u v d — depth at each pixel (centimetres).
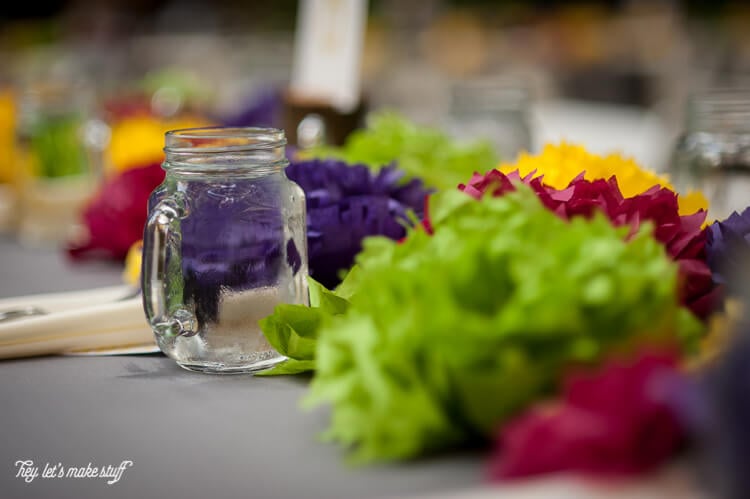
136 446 74
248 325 82
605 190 79
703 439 63
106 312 90
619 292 68
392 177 94
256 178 83
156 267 82
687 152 100
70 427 77
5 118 163
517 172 81
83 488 71
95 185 144
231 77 264
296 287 84
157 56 302
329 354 72
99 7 362
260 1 346
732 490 62
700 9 272
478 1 333
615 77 289
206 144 82
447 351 68
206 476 71
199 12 355
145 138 141
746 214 79
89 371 86
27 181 143
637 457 64
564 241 70
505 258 69
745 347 63
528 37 321
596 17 319
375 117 119
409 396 69
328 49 127
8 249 134
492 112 130
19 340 89
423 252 73
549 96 296
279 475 70
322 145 123
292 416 77
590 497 63
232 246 82
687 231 79
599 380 65
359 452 70
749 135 98
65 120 142
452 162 111
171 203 82
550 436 65
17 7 385
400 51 290
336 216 90
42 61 276
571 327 67
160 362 88
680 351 70
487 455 70
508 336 68
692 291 77
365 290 74
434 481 68
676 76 250
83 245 121
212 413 78
